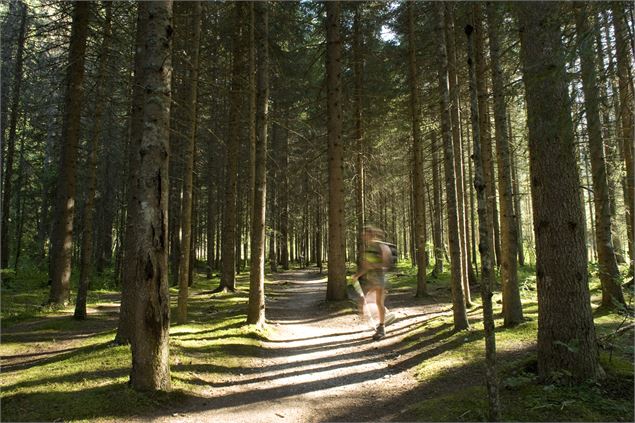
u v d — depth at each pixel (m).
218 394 6.04
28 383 5.83
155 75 5.50
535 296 12.93
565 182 5.04
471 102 4.34
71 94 12.55
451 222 9.15
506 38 10.09
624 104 5.40
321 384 6.55
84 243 11.48
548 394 4.61
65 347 8.43
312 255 48.41
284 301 16.58
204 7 13.53
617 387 4.65
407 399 5.62
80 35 12.05
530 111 5.19
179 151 18.73
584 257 5.03
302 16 17.20
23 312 12.12
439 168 22.48
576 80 4.67
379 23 16.70
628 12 4.34
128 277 8.09
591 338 4.88
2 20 15.56
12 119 19.61
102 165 24.75
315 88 17.95
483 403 4.73
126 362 6.66
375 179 22.14
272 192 29.33
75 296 15.82
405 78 17.48
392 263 9.74
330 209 14.70
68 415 4.87
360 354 8.28
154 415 5.11
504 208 9.04
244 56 16.36
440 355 7.36
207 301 14.59
